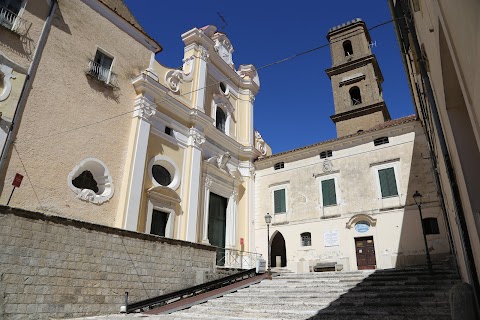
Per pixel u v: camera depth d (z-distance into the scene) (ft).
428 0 14.30
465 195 16.15
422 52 22.25
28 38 45.98
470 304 16.79
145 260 38.60
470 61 8.56
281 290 38.52
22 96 43.50
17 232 29.12
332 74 110.42
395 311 24.38
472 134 15.38
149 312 32.30
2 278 27.45
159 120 62.69
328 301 30.19
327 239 66.23
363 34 112.27
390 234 59.52
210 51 80.28
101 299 33.71
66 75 49.73
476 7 6.81
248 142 84.69
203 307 34.37
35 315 28.73
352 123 98.99
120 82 57.93
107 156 52.85
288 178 76.95
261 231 76.64
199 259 45.03
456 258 35.70
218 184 73.26
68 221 32.86
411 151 62.23
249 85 91.09
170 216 59.62
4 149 40.34
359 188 65.87
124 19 61.00
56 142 46.37
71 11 52.75
